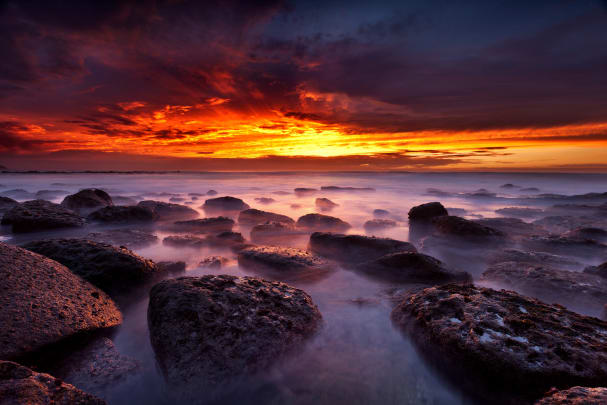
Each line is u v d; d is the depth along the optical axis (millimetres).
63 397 2545
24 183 42094
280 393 3521
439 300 4379
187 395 3266
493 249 9312
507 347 3309
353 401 3410
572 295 5402
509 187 36844
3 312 3484
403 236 12844
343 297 6129
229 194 29453
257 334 3873
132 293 5547
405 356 4164
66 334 3703
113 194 29344
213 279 4715
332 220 13180
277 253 7492
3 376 2498
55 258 5672
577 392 2551
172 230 12406
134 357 4051
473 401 3328
